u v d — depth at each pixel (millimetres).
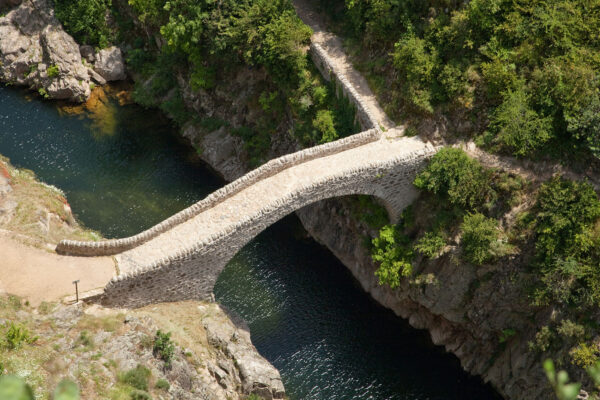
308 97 51594
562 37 42719
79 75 61500
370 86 50062
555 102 41938
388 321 48062
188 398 37781
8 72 62531
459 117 45344
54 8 62406
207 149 58062
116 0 64875
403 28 48344
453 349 46375
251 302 47844
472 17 44625
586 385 38594
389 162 44188
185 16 55562
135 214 52219
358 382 44156
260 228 42312
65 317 37875
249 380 40312
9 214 45281
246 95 57062
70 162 56000
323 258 51406
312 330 46750
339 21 54625
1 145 56562
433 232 44875
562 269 39312
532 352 41812
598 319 38812
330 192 43812
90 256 41875
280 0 52656
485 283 43281
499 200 43250
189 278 41844
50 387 33000
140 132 59750
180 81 61312
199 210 42594
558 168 41812
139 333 38562
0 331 35062
